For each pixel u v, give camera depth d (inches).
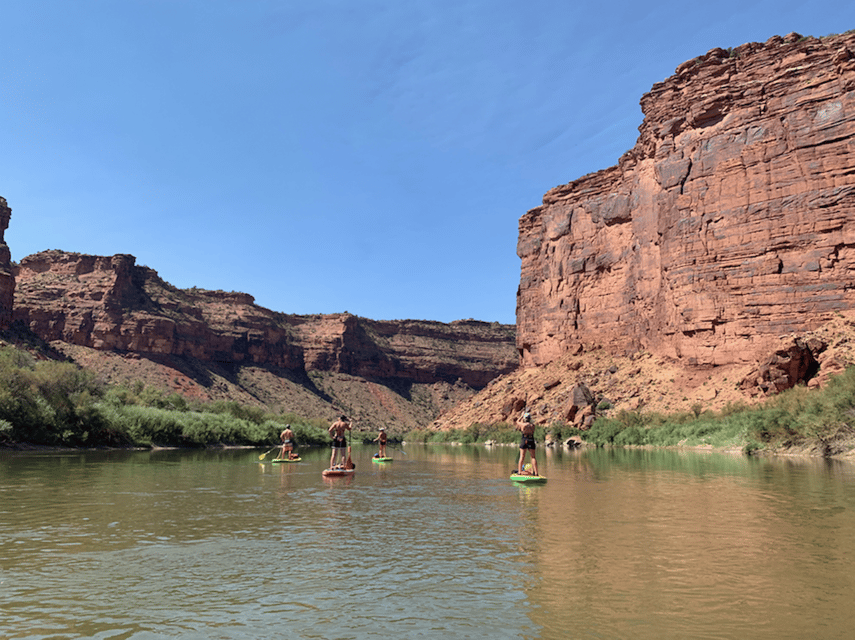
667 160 2391.7
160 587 268.2
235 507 505.7
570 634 213.5
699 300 2185.0
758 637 210.2
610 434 2041.1
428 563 314.2
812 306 1941.4
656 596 257.4
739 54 2310.5
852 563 314.3
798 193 2021.4
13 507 495.8
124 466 962.7
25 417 1448.1
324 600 251.8
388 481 757.3
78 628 216.2
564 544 361.7
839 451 1181.1
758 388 1861.5
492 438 2824.8
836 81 2011.6
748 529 408.2
